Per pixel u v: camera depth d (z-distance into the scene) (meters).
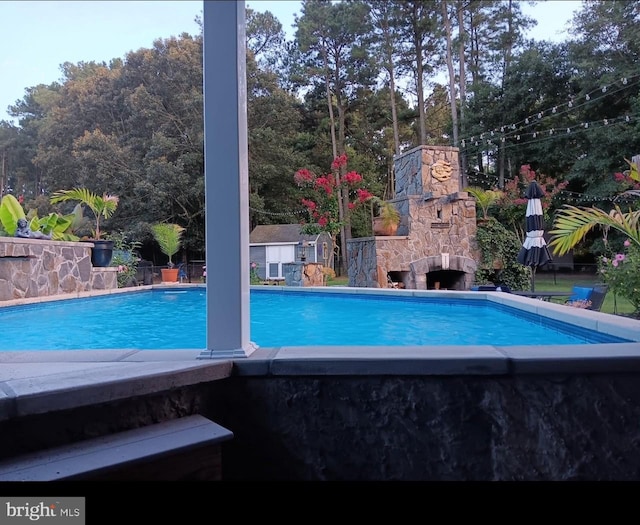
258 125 21.97
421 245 9.86
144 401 1.58
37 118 28.11
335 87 21.86
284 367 1.76
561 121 17.12
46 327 5.19
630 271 4.56
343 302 7.20
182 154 20.86
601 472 1.70
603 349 1.82
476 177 20.34
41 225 7.68
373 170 24.28
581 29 15.49
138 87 21.16
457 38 18.08
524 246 7.47
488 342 3.98
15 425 1.34
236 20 1.88
